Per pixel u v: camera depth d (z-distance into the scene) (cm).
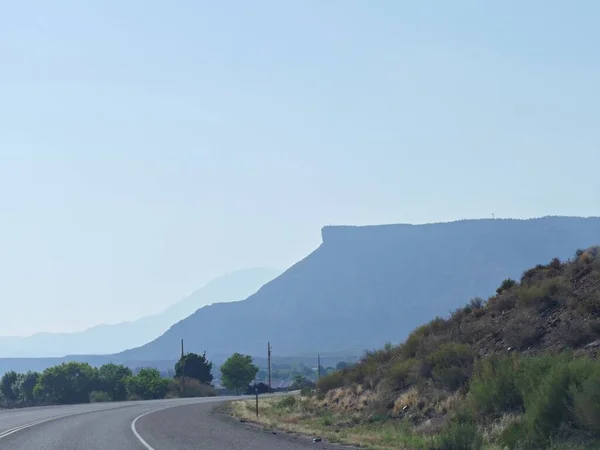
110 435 3016
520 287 3800
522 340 3091
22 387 11562
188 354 13900
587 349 2686
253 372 14250
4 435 3008
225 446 2555
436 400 3077
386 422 3178
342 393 4247
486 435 2364
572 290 3300
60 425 3581
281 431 3195
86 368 11000
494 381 2600
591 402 1989
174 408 5522
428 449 2316
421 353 3812
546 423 2125
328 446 2539
